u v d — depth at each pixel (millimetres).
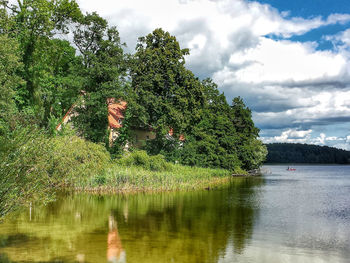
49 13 39562
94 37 44469
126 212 21125
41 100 41906
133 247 13375
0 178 10258
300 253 13188
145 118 45344
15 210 11172
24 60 38000
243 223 18750
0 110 29312
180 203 25625
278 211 23344
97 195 29047
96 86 43938
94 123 45219
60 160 16688
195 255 12586
